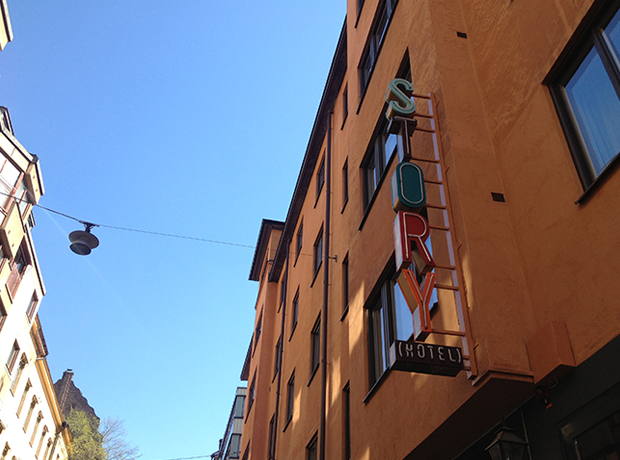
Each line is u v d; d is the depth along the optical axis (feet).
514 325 19.72
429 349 19.52
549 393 18.25
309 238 71.05
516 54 25.03
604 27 20.26
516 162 23.26
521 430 19.21
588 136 20.15
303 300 66.80
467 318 20.54
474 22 29.43
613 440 15.37
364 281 35.32
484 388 18.88
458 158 24.17
